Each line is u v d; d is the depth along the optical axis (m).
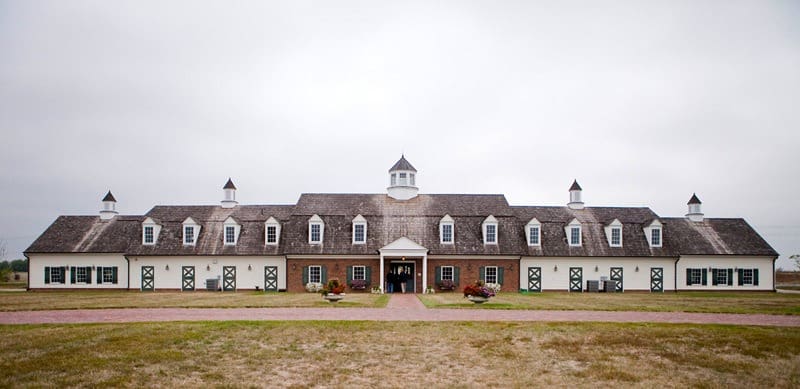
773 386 15.95
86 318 25.05
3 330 21.61
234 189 55.03
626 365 17.70
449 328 22.80
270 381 15.81
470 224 50.50
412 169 53.97
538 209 55.12
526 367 17.41
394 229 49.84
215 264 50.19
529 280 50.50
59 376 15.73
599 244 51.50
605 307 30.55
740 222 55.84
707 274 52.19
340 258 48.59
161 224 51.75
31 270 51.00
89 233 52.62
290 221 50.22
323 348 19.44
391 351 19.11
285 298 36.81
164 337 20.41
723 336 21.50
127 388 14.97
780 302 35.75
